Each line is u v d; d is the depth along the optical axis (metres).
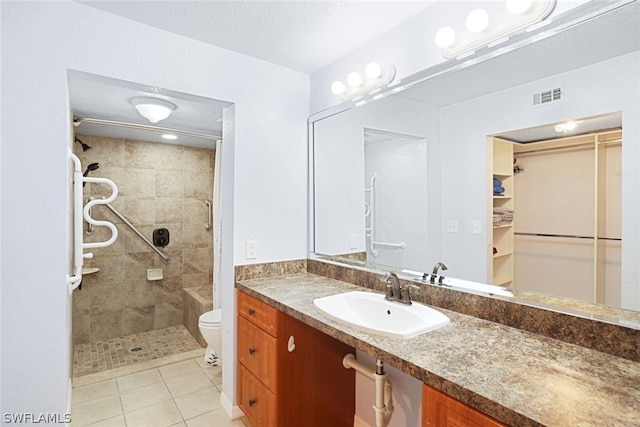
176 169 3.85
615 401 0.79
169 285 3.80
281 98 2.28
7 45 1.43
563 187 1.20
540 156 1.26
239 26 1.78
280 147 2.29
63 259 1.54
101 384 2.46
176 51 1.87
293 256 2.35
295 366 1.75
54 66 1.52
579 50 1.14
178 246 3.86
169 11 1.65
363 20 1.72
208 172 4.06
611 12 1.07
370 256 1.97
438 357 1.03
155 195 3.72
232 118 2.12
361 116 2.00
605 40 1.09
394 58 1.78
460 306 1.47
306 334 1.79
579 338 1.12
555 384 0.87
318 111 2.33
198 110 2.78
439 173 1.60
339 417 1.93
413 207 1.72
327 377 1.88
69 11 1.56
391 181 1.83
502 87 1.35
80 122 2.74
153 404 2.21
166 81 1.83
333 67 2.20
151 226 3.70
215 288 2.96
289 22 1.74
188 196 3.93
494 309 1.35
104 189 3.44
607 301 1.10
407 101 1.72
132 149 3.58
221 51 2.03
